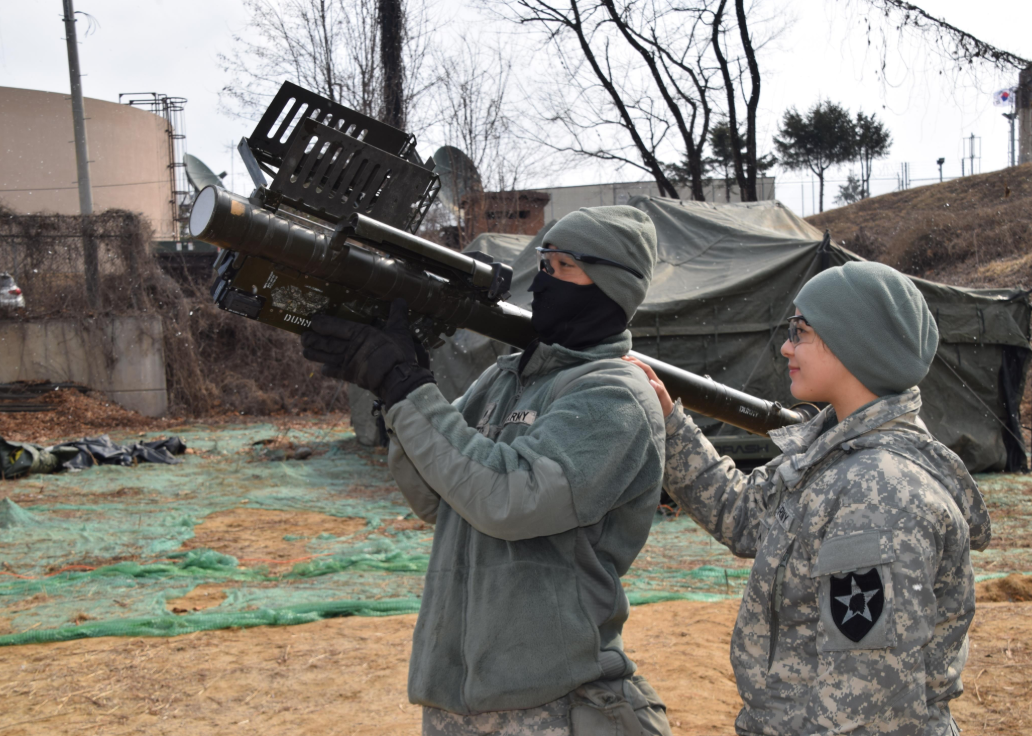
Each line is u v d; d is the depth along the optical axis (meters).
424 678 1.89
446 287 2.07
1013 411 10.91
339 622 5.33
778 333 9.70
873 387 1.68
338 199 1.96
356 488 10.58
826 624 1.52
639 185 32.66
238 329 20.00
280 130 1.99
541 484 1.72
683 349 9.48
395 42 17.73
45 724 3.91
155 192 32.22
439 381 11.20
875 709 1.45
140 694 4.23
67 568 6.71
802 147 41.59
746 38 20.41
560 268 2.05
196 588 6.19
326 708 4.04
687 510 2.17
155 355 18.41
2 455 11.23
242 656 4.74
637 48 21.00
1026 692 4.02
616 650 1.90
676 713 3.91
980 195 29.67
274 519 8.81
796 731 1.62
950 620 1.61
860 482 1.55
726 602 5.64
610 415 1.80
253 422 18.05
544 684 1.78
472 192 21.50
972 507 1.68
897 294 1.66
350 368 1.94
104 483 10.85
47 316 18.08
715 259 10.48
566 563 1.85
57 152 29.16
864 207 35.81
